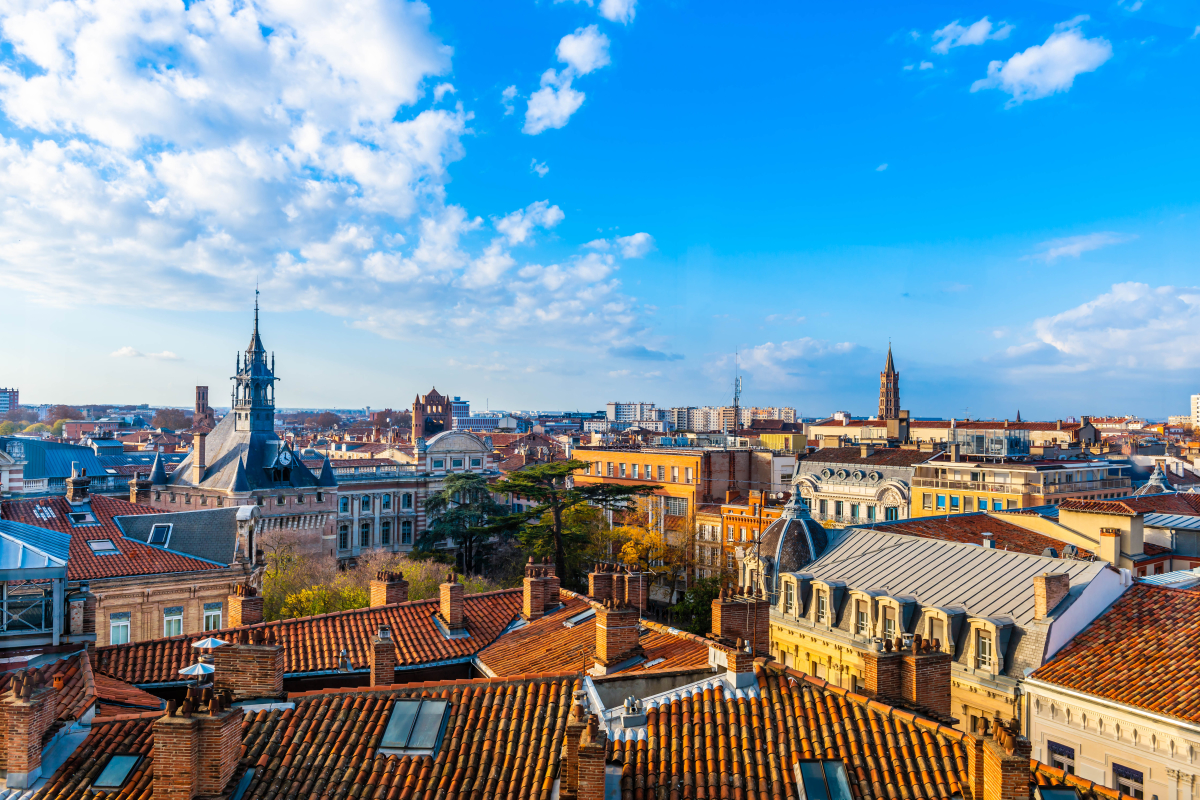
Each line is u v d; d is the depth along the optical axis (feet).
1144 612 112.78
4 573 79.25
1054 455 410.72
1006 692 113.09
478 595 128.57
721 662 79.87
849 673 140.46
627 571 126.82
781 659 156.87
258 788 61.93
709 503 381.19
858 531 172.86
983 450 341.00
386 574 124.77
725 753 64.95
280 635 106.01
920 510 324.39
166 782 57.67
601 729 66.44
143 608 153.69
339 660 101.19
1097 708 98.78
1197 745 87.61
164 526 167.84
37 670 74.69
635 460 422.41
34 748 60.80
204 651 98.12
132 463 432.66
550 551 288.71
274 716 69.87
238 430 332.19
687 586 342.85
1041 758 105.91
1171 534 183.11
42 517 159.02
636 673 77.71
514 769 64.64
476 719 71.00
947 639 124.47
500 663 102.99
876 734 66.28
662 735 67.41
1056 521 186.70
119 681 89.81
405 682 102.78
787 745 65.62
